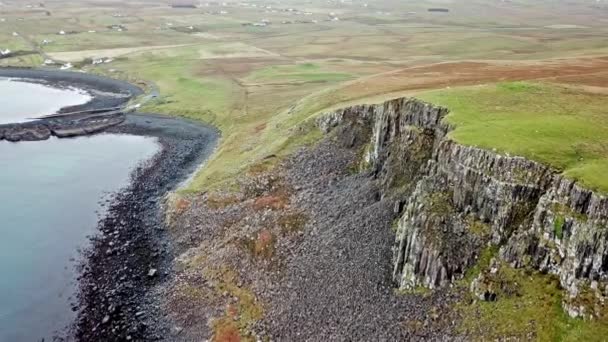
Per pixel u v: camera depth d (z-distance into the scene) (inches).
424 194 2047.2
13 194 3599.9
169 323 2193.7
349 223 2422.5
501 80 3722.9
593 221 1552.7
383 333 1808.6
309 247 2431.1
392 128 2822.3
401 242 2010.3
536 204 1774.1
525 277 1665.8
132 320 2220.7
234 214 2942.9
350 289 2066.9
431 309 1784.0
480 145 1985.7
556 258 1621.6
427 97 2819.9
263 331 2049.7
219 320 2156.7
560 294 1571.1
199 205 3176.7
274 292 2242.9
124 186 3767.2
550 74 3801.7
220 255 2591.0
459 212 1941.4
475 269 1787.6
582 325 1472.7
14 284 2491.4
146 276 2549.2
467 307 1713.8
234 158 3937.0
